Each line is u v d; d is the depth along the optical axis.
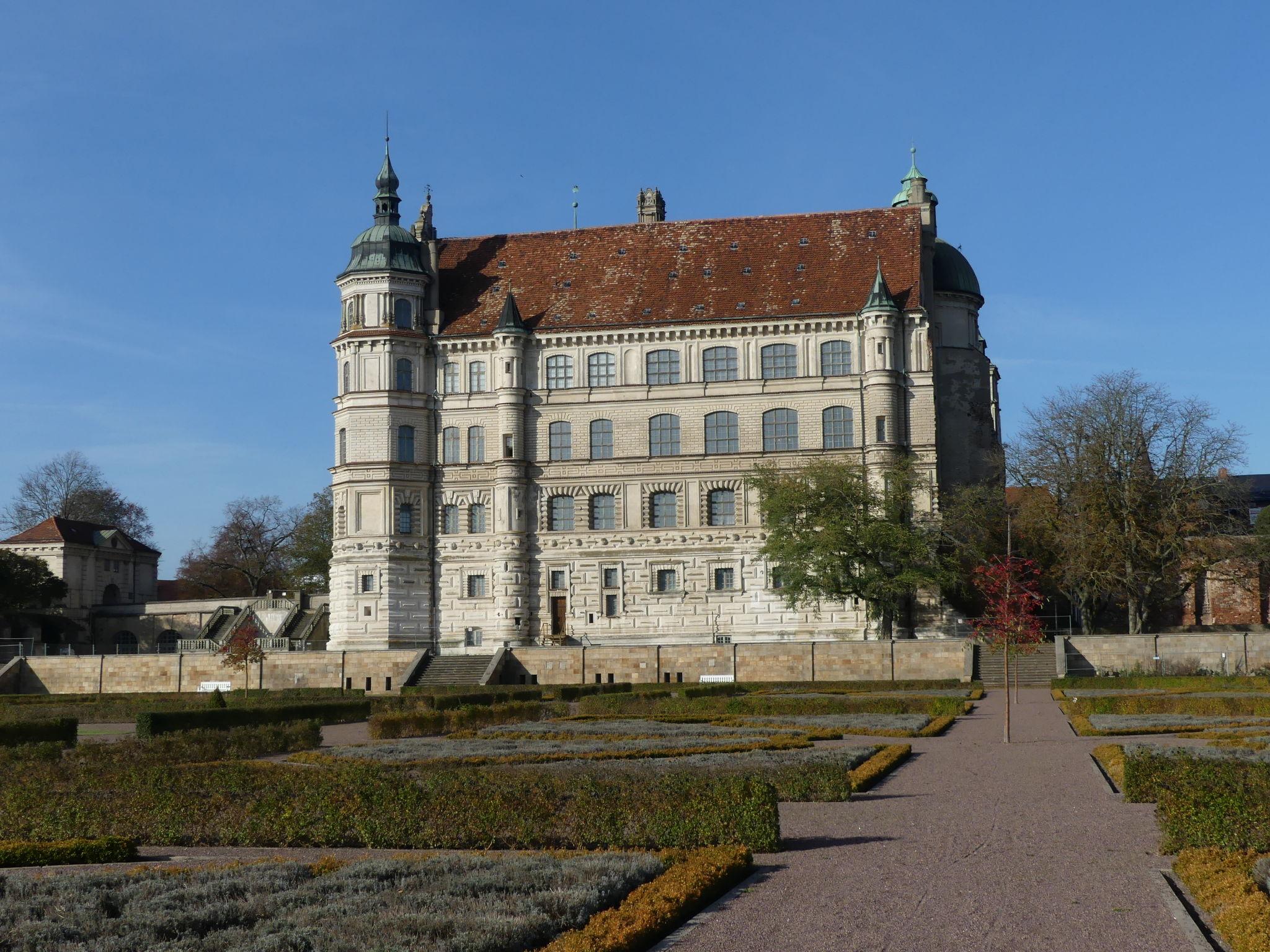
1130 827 34.94
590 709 82.81
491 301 134.50
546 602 129.00
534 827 33.47
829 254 131.88
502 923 23.64
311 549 186.12
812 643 111.75
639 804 33.09
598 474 129.25
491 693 95.38
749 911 26.56
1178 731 60.88
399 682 118.12
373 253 132.38
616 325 129.50
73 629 160.00
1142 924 25.06
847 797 41.25
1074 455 113.81
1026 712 78.19
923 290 130.38
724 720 72.31
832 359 126.88
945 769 49.72
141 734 69.69
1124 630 129.50
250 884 27.50
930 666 109.44
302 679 120.50
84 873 30.03
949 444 132.50
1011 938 24.31
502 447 129.50
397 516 130.25
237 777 37.72
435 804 34.47
